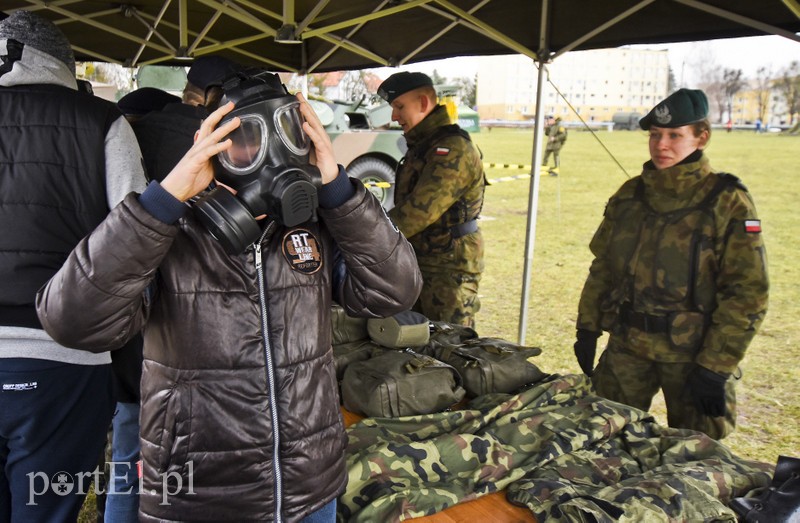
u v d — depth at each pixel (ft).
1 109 4.97
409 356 7.54
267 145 3.40
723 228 7.40
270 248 3.87
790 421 12.19
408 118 10.53
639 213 8.08
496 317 18.53
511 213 34.53
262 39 17.31
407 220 9.81
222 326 3.78
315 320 4.00
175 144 6.35
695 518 5.03
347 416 7.13
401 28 14.21
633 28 10.37
